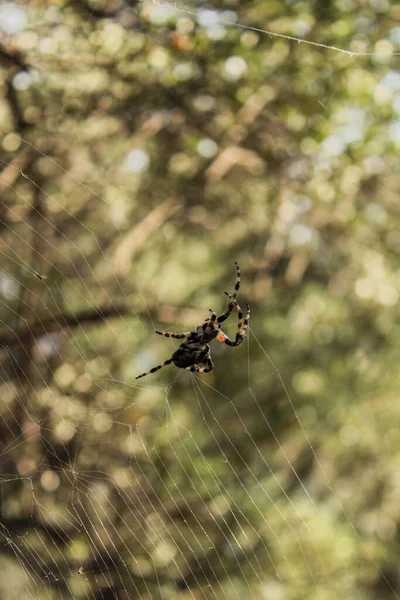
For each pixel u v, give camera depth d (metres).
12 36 8.93
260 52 9.42
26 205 8.98
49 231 9.10
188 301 11.81
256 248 11.97
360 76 9.63
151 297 10.54
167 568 7.75
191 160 10.70
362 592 10.64
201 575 8.57
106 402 8.67
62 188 10.16
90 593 8.02
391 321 11.95
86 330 9.41
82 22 9.27
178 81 9.62
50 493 8.41
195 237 12.23
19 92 9.83
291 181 10.56
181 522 8.67
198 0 8.99
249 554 8.84
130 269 10.09
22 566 7.99
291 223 10.91
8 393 8.36
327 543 9.33
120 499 8.32
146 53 9.43
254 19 9.31
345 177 10.30
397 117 9.80
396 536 12.09
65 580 7.59
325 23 9.40
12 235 8.84
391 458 12.18
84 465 8.51
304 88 9.78
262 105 9.94
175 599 8.20
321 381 11.84
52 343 7.99
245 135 10.16
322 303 12.15
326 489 11.68
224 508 8.97
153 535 8.07
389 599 10.73
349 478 12.78
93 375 8.78
